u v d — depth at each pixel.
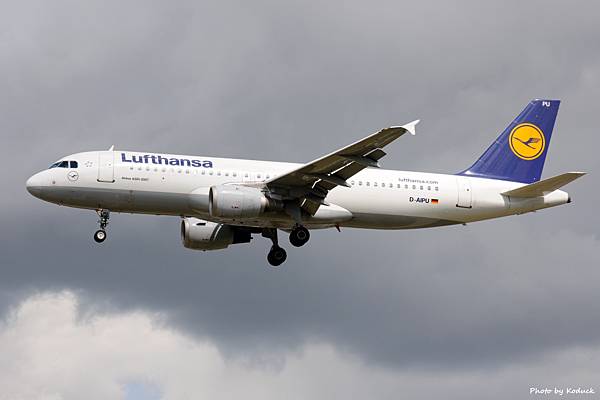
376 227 152.25
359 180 149.12
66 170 141.00
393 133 125.81
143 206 142.38
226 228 153.12
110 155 142.75
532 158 162.38
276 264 153.00
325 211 146.12
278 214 142.50
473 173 159.88
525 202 156.50
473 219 155.75
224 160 146.00
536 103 163.88
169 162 143.00
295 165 147.88
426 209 151.88
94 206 142.00
